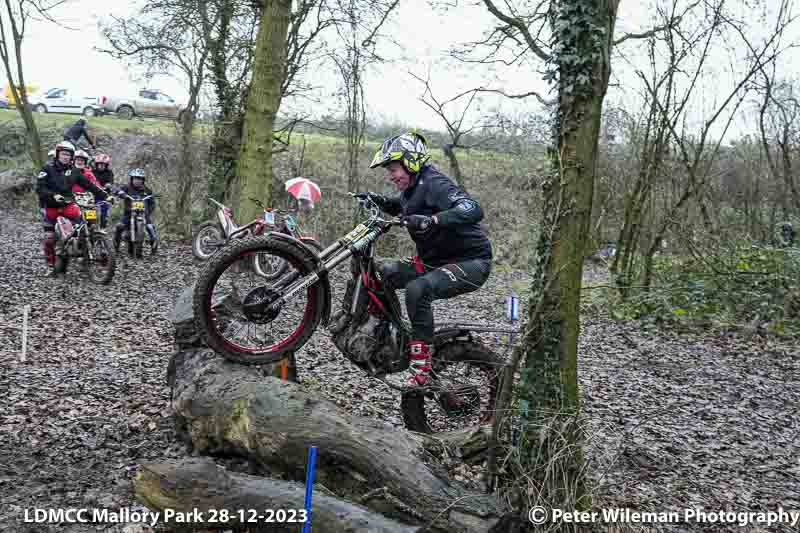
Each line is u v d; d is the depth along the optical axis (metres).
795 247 11.36
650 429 5.92
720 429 6.09
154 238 13.54
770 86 11.41
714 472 5.09
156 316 8.71
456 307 11.64
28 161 22.98
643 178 12.12
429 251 4.44
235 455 4.08
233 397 3.95
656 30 11.04
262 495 3.19
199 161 18.02
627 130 14.41
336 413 3.66
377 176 19.92
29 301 8.99
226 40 15.06
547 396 3.80
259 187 11.90
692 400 6.95
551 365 3.80
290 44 14.62
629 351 9.05
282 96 15.21
